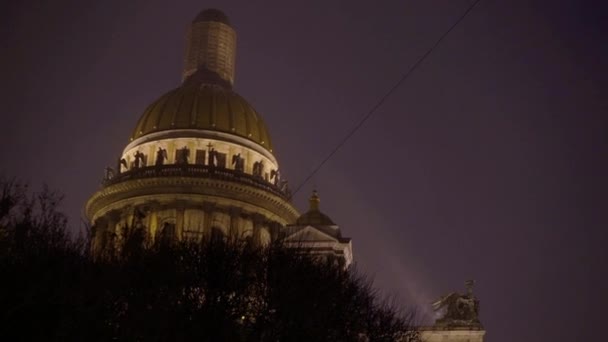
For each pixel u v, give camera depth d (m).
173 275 48.56
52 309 42.28
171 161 114.50
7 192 50.34
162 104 121.50
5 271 42.75
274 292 50.28
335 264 65.56
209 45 131.38
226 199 109.44
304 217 92.50
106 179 117.69
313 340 49.38
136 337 44.47
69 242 49.66
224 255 51.28
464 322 82.69
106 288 45.06
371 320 55.06
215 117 118.81
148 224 106.50
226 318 47.69
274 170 120.50
